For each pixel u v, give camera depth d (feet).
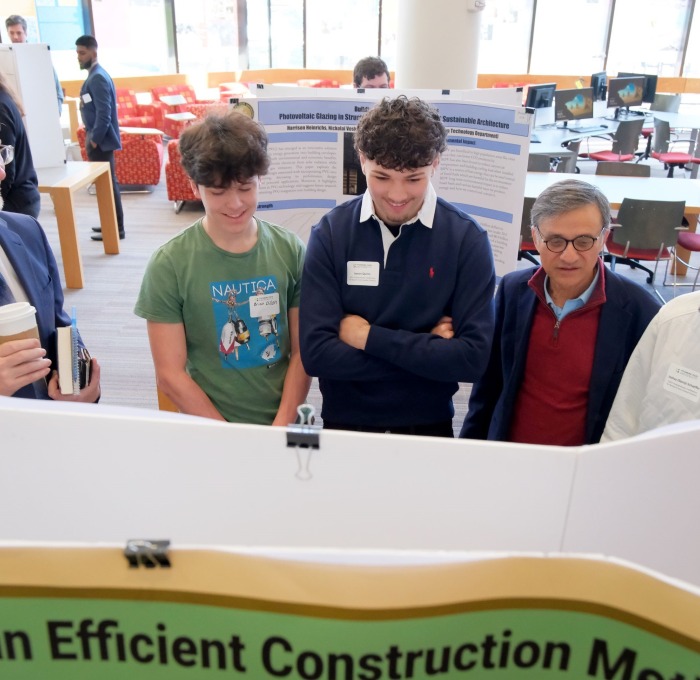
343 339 4.78
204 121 4.49
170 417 2.19
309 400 11.96
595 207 4.71
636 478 2.21
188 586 1.55
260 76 39.73
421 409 5.06
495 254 8.05
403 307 4.79
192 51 38.29
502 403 5.64
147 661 1.65
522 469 2.19
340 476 2.21
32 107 16.67
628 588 1.56
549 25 38.96
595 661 1.63
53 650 1.62
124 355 13.35
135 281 17.12
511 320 5.48
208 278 4.97
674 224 14.66
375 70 14.57
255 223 5.16
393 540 2.29
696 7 37.60
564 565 1.58
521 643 1.63
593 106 26.81
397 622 1.58
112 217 18.69
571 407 5.28
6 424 2.19
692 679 1.57
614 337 5.08
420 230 4.64
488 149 7.69
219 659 1.65
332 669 1.64
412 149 4.07
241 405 5.27
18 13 32.22
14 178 12.84
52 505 2.30
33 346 4.22
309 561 1.59
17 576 1.54
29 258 5.02
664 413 4.28
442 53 15.81
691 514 2.25
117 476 2.26
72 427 2.19
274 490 2.24
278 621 1.58
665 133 25.44
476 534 2.28
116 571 1.55
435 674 1.66
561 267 4.83
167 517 2.29
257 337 5.20
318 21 39.65
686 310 4.25
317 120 7.70
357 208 4.79
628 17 38.40
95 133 19.07
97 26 35.04
